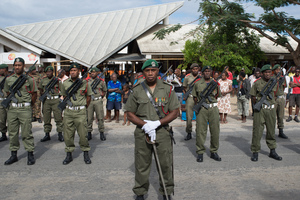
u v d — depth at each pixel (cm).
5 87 496
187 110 654
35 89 504
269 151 573
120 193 386
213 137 516
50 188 400
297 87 848
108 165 491
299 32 1320
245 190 394
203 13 1373
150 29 2067
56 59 1791
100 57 1712
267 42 1878
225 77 823
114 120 902
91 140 661
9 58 1620
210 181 424
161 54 1645
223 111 831
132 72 2003
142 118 335
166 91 334
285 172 460
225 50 1447
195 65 683
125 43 1809
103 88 688
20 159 523
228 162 507
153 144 321
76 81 488
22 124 487
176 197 373
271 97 502
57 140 660
